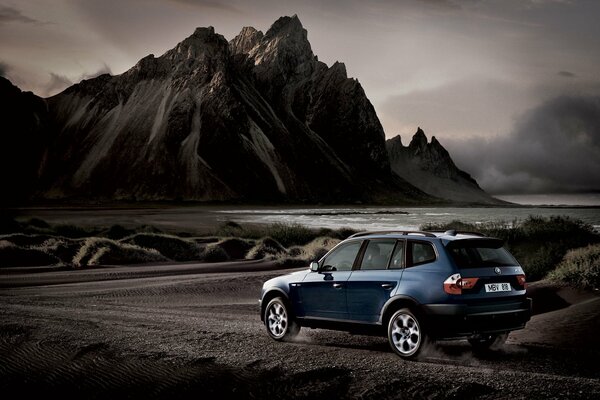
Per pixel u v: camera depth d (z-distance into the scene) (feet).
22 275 80.84
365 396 19.71
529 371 23.66
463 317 24.57
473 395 19.44
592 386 20.35
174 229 245.04
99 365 24.25
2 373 23.16
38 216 388.78
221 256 108.47
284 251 114.42
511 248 83.51
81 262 98.43
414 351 25.21
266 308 31.50
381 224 309.42
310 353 26.73
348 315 28.12
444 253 25.52
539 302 44.27
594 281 47.91
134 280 72.49
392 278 26.55
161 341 29.35
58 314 40.29
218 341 29.66
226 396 20.18
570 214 543.80
